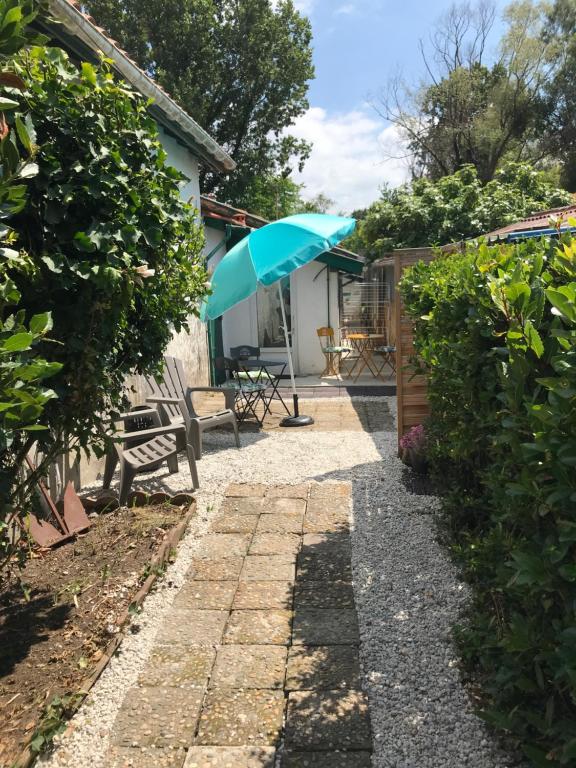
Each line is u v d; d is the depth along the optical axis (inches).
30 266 91.5
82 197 103.1
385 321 526.0
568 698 76.0
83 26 192.2
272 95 890.1
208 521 171.2
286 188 1236.5
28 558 133.3
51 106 98.5
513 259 102.8
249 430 294.2
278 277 263.7
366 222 649.0
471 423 120.0
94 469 212.4
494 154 942.4
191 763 83.2
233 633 115.0
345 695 96.4
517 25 902.4
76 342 105.6
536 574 65.8
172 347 337.4
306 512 176.4
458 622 115.2
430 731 88.0
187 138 338.3
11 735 87.2
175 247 131.0
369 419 313.1
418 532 158.7
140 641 112.7
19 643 110.3
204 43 812.0
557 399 60.2
